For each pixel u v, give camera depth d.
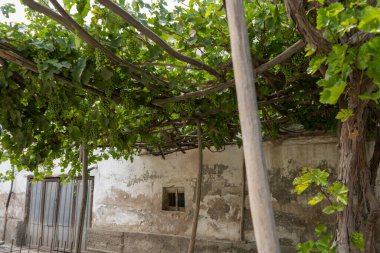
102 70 2.88
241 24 1.28
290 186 5.21
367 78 1.80
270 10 2.65
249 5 2.77
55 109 3.34
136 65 3.06
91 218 7.66
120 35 2.85
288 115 4.44
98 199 7.61
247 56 1.25
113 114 3.66
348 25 1.57
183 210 6.41
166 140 5.71
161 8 3.02
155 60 3.21
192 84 3.52
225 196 5.83
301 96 3.68
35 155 4.18
